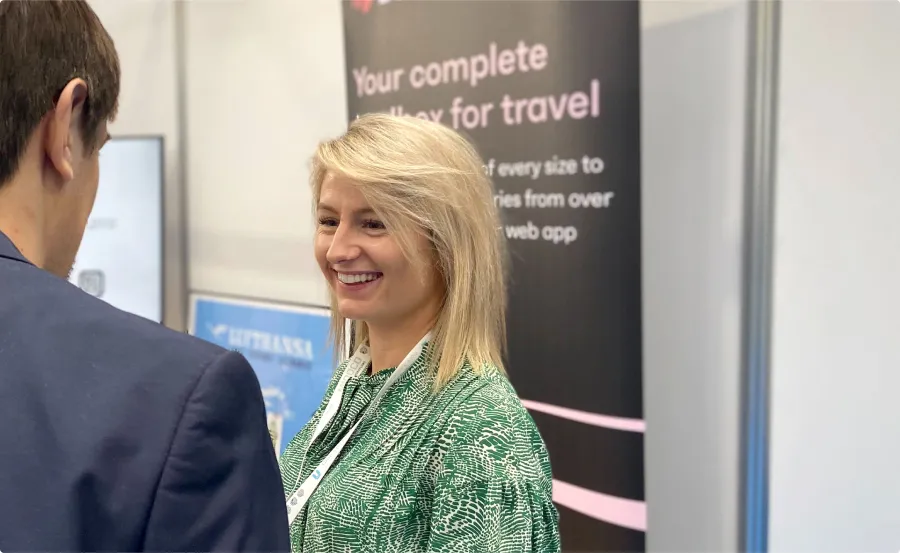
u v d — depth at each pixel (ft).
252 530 1.65
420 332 3.51
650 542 6.29
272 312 8.34
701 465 5.91
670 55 5.75
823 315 5.28
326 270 3.59
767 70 5.24
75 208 2.19
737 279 5.56
